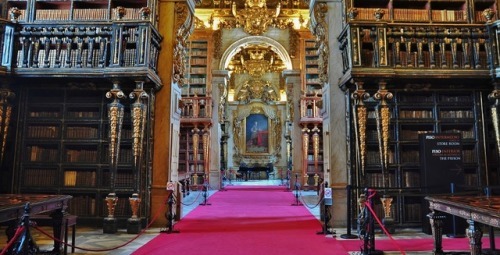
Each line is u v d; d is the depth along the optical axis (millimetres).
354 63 7086
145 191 7520
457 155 7164
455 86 7777
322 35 8445
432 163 7137
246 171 24047
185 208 10750
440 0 7895
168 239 6426
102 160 7840
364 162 7324
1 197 4832
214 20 17562
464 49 7473
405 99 7895
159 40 8125
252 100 24922
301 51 17328
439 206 4664
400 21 7715
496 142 7492
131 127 7867
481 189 6727
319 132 16938
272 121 24688
